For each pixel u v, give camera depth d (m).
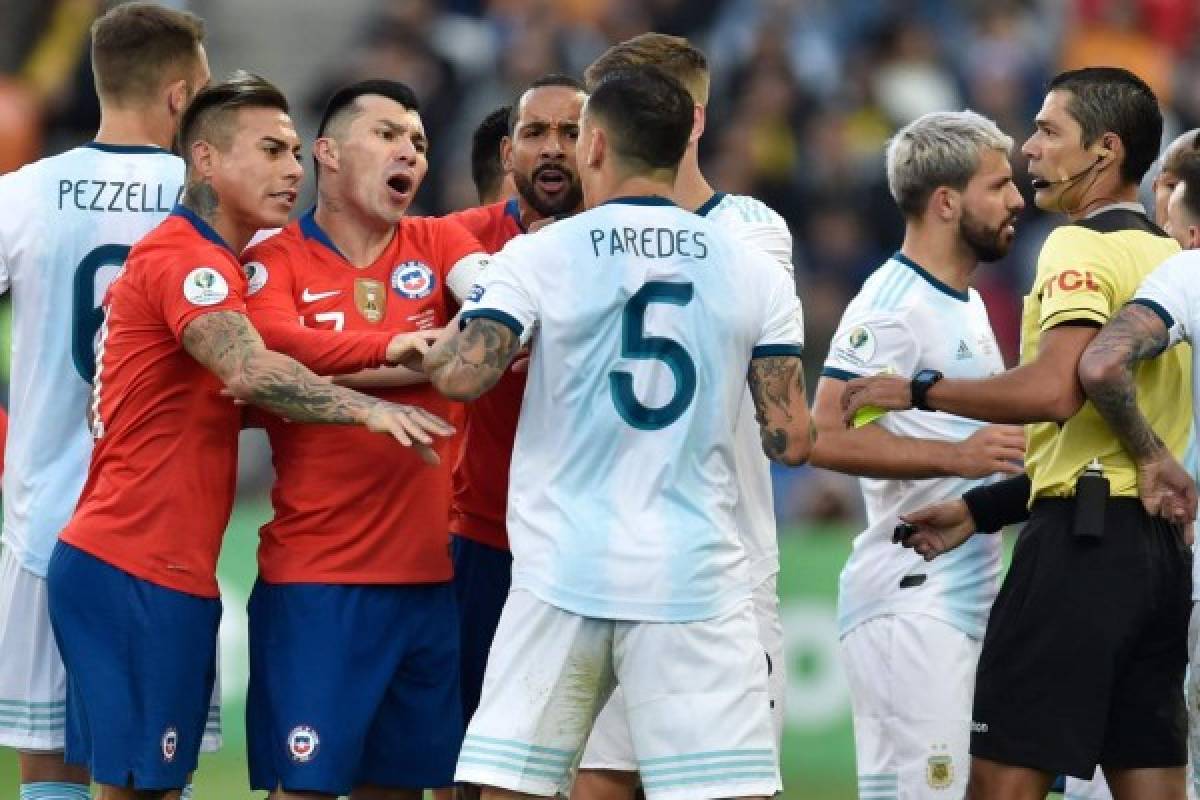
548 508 18.72
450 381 18.41
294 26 56.50
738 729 18.64
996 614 20.70
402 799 21.06
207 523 20.20
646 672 18.53
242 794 33.03
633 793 22.09
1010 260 49.53
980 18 54.88
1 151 50.78
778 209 50.38
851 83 52.44
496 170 24.30
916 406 20.02
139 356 19.91
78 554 20.05
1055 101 21.11
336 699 20.08
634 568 18.45
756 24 52.97
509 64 51.28
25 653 22.14
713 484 18.92
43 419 22.08
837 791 33.97
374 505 20.28
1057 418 19.72
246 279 20.17
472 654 22.58
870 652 23.05
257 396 18.89
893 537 22.00
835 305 48.53
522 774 18.56
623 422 18.58
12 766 35.28
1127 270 20.23
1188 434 21.11
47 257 21.91
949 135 22.83
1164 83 55.78
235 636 34.97
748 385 19.38
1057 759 20.12
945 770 22.48
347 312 20.36
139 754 19.84
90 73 51.47
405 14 51.66
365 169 20.23
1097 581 20.09
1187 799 21.77
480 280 18.75
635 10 53.66
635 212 18.83
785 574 35.69
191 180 20.19
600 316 18.56
